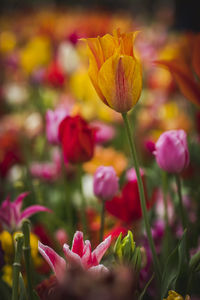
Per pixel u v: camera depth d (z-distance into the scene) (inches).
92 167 57.3
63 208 56.5
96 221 47.3
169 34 229.8
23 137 72.4
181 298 31.1
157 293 34.7
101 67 33.0
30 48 119.3
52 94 86.8
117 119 81.7
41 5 498.9
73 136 41.6
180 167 37.5
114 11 441.7
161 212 49.3
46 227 49.3
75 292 22.7
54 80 92.9
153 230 43.6
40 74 98.8
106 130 68.3
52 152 73.4
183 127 74.1
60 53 102.8
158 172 53.0
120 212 40.1
